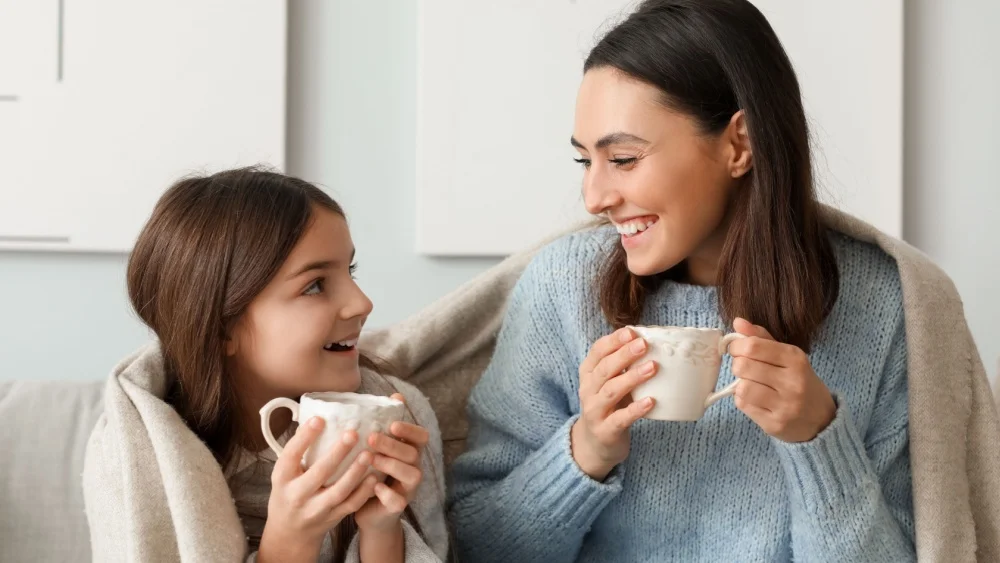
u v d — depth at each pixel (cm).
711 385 99
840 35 187
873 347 116
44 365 182
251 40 181
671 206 106
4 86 179
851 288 117
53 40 179
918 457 113
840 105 187
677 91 104
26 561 131
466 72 184
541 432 122
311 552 97
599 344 102
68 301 182
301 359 106
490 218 185
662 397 98
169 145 180
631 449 117
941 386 114
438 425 129
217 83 181
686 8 107
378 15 186
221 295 105
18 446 137
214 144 181
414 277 187
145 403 104
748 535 115
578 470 110
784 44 187
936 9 192
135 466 101
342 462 92
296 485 92
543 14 185
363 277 186
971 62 191
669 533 118
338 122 186
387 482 97
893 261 119
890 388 116
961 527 112
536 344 124
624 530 119
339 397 98
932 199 192
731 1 109
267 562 96
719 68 106
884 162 187
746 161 109
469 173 185
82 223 180
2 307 181
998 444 115
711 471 116
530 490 114
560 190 186
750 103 107
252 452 112
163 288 108
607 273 120
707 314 117
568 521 113
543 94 185
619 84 105
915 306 114
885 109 187
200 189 110
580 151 111
